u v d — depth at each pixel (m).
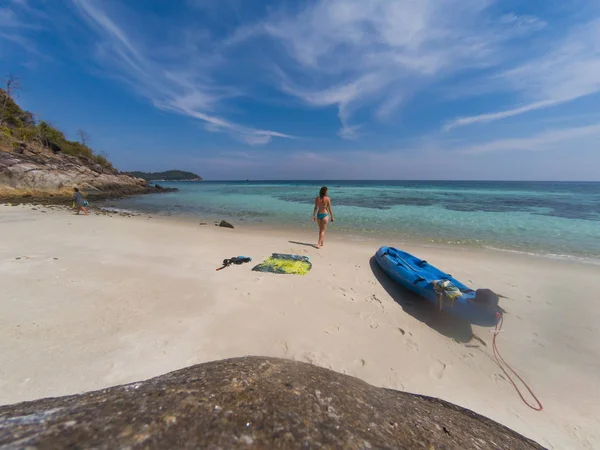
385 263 5.78
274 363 1.66
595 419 2.45
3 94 32.12
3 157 22.27
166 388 1.16
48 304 3.66
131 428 0.87
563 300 4.63
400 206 19.38
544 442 2.22
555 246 8.18
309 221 13.06
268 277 5.18
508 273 5.82
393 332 3.65
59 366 2.55
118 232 8.61
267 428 0.97
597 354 3.31
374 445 1.04
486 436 1.57
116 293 4.14
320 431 1.03
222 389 1.18
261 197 28.41
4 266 4.86
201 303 4.05
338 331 3.59
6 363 2.53
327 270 5.79
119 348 2.90
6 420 0.91
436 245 8.31
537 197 28.06
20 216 10.89
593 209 17.34
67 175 26.94
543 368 3.08
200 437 0.87
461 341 3.51
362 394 1.51
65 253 5.88
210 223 12.12
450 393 2.70
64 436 0.82
